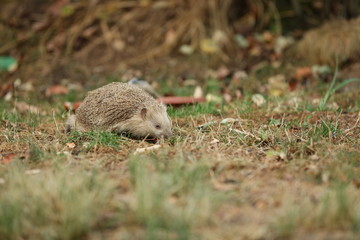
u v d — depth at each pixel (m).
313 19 21.80
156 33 21.16
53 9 22.64
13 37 21.84
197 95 15.77
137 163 8.24
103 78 18.83
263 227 6.36
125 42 21.05
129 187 7.58
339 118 11.88
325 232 6.29
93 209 6.60
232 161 8.68
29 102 15.86
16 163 8.65
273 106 13.41
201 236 6.19
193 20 21.14
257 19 21.56
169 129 10.80
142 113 10.85
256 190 7.52
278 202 7.03
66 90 17.42
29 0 23.30
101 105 11.16
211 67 19.50
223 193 7.32
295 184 7.74
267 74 18.45
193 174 7.70
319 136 10.12
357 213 6.50
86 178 7.50
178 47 20.70
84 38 21.33
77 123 11.48
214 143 9.97
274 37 20.80
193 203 6.69
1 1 23.47
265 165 8.59
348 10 21.72
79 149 9.90
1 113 13.36
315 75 17.53
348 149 9.49
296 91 15.18
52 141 10.46
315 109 12.55
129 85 11.76
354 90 14.92
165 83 17.92
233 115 12.57
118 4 22.30
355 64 18.06
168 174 7.77
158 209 6.59
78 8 22.42
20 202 6.69
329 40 18.55
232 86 17.05
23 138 10.80
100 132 10.52
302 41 19.52
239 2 21.89
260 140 10.09
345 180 7.81
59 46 21.22
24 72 19.81
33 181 7.43
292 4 22.05
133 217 6.57
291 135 10.38
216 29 20.70
